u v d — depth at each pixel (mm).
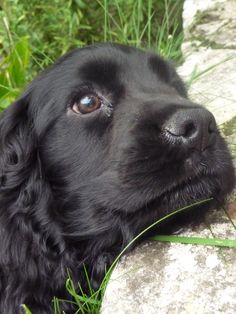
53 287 324
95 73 321
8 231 326
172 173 272
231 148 370
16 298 323
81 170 312
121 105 312
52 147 323
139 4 626
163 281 281
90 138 312
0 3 714
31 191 324
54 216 320
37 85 338
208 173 280
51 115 325
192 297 268
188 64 546
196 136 266
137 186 280
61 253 320
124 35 612
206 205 300
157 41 637
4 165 337
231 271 272
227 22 588
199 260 283
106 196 297
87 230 311
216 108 443
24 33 685
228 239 288
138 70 331
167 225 299
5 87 534
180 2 692
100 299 313
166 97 302
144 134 281
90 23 718
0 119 351
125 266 299
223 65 516
